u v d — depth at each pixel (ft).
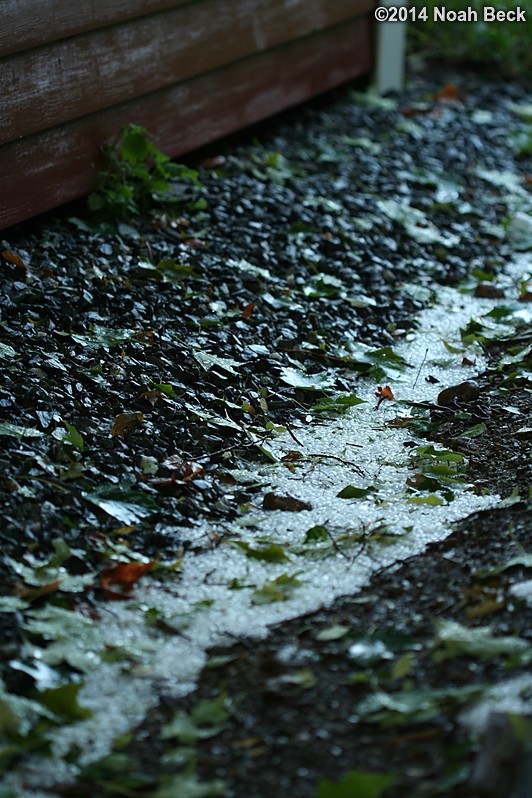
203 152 16.66
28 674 7.16
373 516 9.29
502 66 22.74
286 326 12.52
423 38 23.20
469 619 7.72
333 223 15.12
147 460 9.70
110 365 11.01
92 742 6.75
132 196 14.07
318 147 17.54
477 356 12.49
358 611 7.96
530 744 6.17
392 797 6.17
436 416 11.09
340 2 18.81
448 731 6.60
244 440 10.42
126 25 14.05
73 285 12.26
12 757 6.53
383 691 7.03
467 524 9.09
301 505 9.43
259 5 16.72
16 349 10.89
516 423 10.81
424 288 14.15
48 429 9.81
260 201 15.24
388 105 19.88
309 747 6.60
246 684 7.18
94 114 13.91
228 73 16.44
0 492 8.82
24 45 12.41
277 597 8.13
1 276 12.06
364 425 10.93
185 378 11.14
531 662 7.06
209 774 6.45
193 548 8.82
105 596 8.15
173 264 13.08
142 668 7.38
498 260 15.19
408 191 16.74
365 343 12.69
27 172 12.97
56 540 8.46
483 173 18.02
